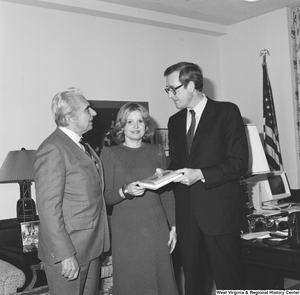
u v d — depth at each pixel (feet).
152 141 17.74
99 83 16.42
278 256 9.12
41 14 15.05
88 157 8.17
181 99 9.02
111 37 16.84
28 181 13.25
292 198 17.81
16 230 14.20
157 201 9.29
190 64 9.00
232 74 20.08
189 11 17.78
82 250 7.89
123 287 8.99
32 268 11.48
